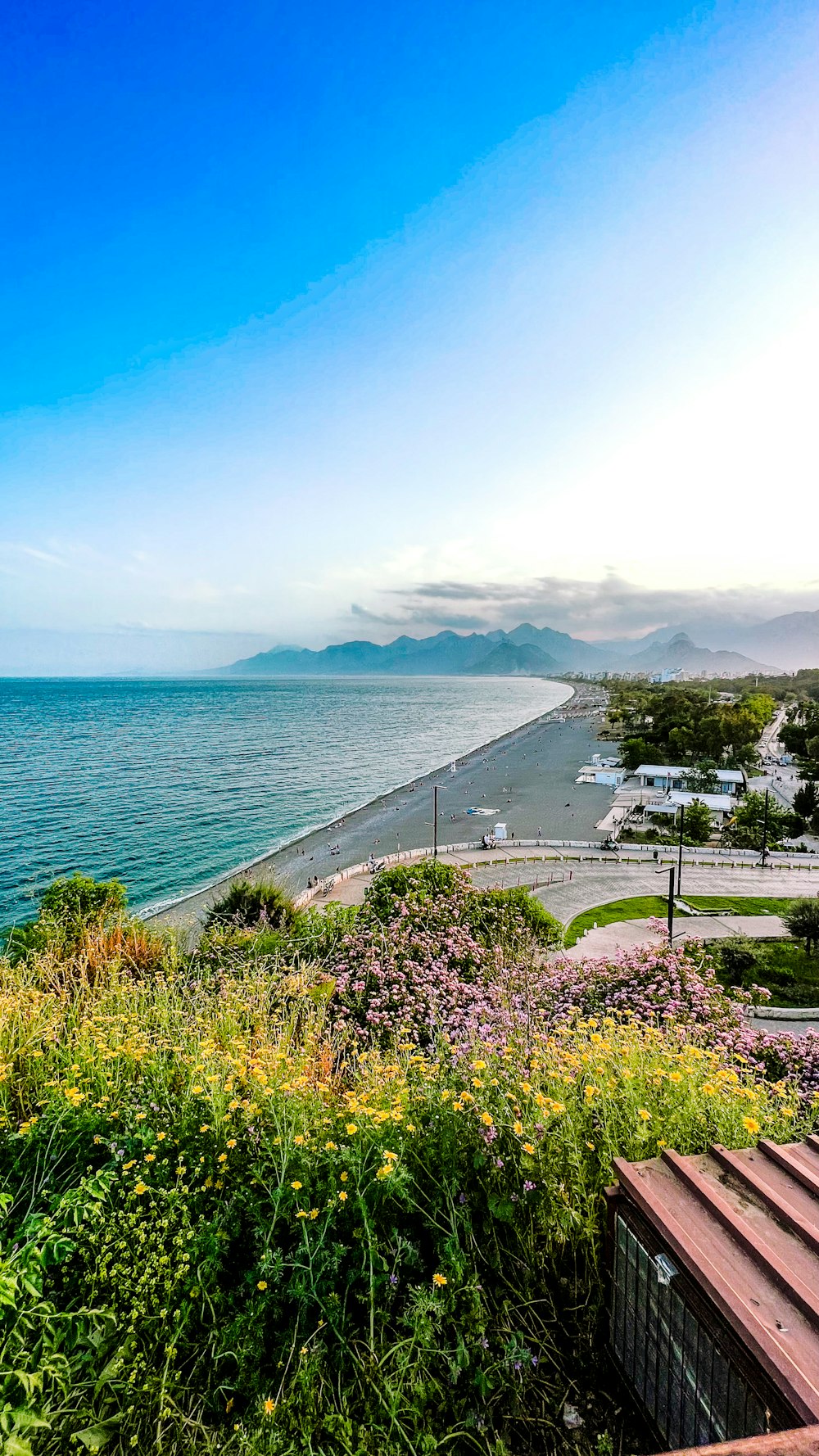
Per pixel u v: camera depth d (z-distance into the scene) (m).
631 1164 3.62
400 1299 3.51
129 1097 4.55
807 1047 8.95
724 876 34.69
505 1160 3.99
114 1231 3.43
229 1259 3.62
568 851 41.81
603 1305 3.64
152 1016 6.32
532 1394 3.26
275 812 56.62
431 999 8.38
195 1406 3.02
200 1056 4.96
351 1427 2.85
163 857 42.28
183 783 67.56
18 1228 3.41
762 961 19.98
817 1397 2.14
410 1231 3.77
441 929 12.05
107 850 43.06
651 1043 5.87
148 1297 3.23
